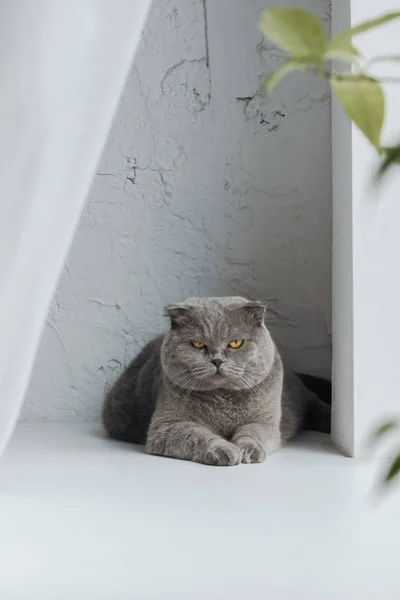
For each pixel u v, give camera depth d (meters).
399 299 2.10
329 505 1.64
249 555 1.31
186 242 2.71
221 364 2.17
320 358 2.72
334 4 2.30
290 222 2.70
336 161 2.28
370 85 0.30
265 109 2.68
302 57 0.29
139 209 2.70
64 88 0.48
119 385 2.48
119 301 2.71
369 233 2.10
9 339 0.56
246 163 2.69
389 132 2.03
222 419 2.25
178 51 2.66
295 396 2.49
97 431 2.55
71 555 1.31
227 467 2.03
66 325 2.70
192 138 2.69
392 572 1.22
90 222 2.69
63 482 1.85
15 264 0.52
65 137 0.50
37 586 1.16
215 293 2.71
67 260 2.69
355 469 2.00
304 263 2.71
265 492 1.75
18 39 0.45
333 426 2.35
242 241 2.70
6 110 0.47
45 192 0.50
